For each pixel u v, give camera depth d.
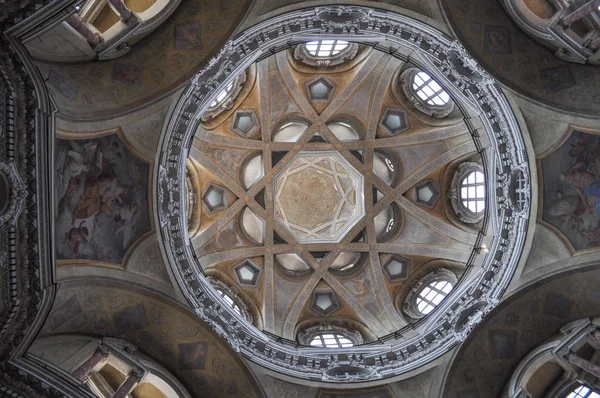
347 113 26.19
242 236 26.16
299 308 25.00
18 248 13.62
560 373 17.12
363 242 26.39
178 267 18.48
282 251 26.33
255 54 17.98
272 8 16.67
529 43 16.50
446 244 24.59
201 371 18.05
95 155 16.25
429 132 25.03
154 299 17.77
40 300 14.25
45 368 14.08
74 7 13.52
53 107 14.05
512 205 18.31
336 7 16.92
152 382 17.27
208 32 16.50
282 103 25.80
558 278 17.62
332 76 25.27
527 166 17.56
